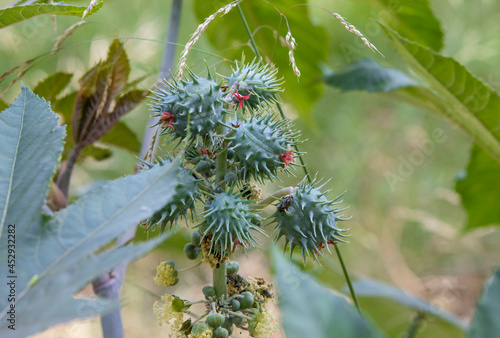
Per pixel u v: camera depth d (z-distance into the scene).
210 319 0.37
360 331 0.31
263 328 0.38
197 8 0.62
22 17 0.41
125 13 0.85
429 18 0.62
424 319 0.54
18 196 0.35
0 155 0.36
